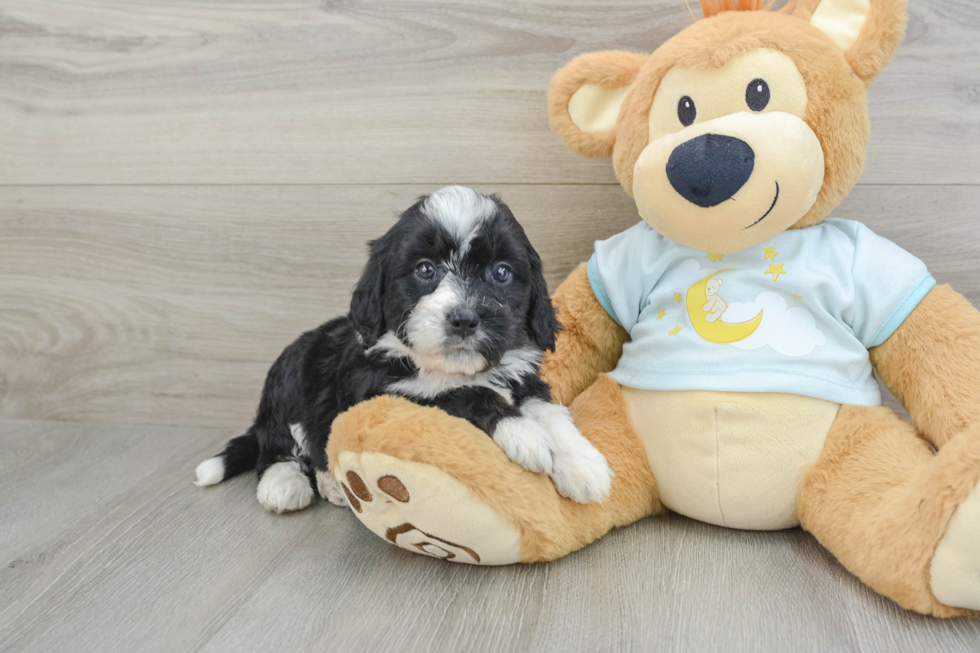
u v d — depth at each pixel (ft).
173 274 8.50
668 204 5.50
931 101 6.88
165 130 8.19
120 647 4.60
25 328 8.94
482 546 5.17
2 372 9.11
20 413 9.18
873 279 5.63
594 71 6.14
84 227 8.56
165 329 8.65
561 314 6.61
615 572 5.31
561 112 6.39
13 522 6.37
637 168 5.71
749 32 5.35
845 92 5.37
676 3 7.10
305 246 8.19
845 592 4.95
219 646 4.57
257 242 8.27
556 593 5.06
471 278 5.57
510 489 5.02
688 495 5.80
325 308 8.30
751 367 5.52
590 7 7.24
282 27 7.78
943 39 6.77
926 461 5.11
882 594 4.84
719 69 5.39
